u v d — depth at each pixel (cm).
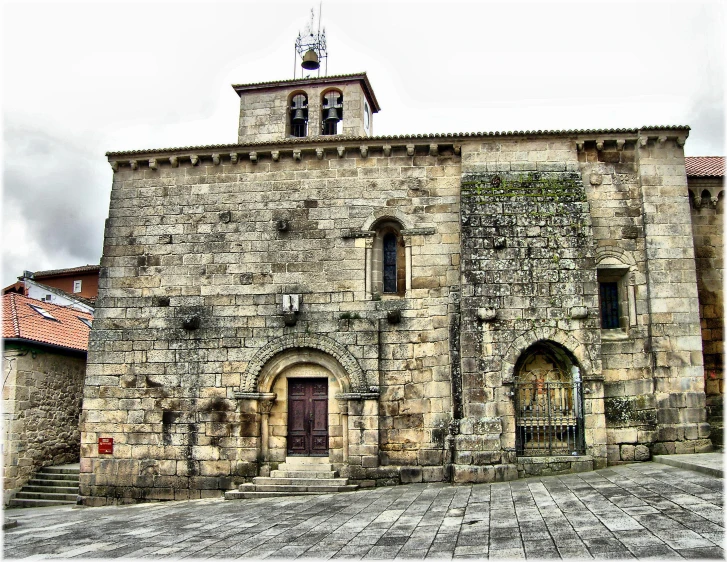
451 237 2108
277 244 2166
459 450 1884
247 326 2123
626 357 2014
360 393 2022
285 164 2212
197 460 2067
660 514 1213
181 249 2203
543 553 1055
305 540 1288
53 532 1577
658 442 1952
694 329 2008
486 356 1934
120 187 2273
